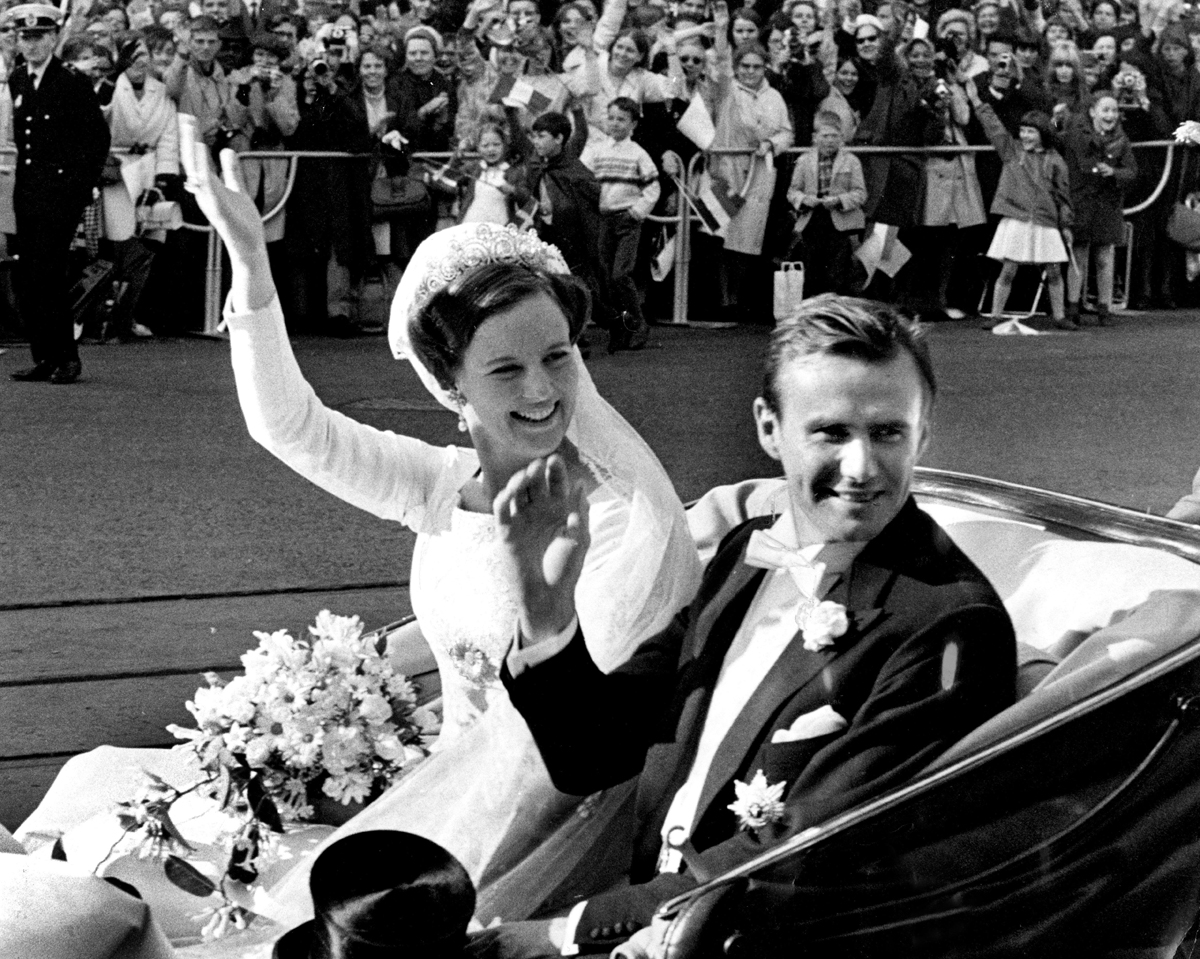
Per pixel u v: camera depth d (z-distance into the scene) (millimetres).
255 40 10914
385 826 2855
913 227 10648
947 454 7207
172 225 11109
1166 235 11117
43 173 9469
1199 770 2510
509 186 10406
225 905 2857
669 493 2947
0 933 2256
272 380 3045
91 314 11086
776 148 10648
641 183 10438
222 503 6902
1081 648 2545
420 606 3078
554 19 10664
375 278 11406
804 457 2457
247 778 2875
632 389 9031
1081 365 9422
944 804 2334
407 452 3168
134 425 8477
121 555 6133
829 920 2275
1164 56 10773
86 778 3340
